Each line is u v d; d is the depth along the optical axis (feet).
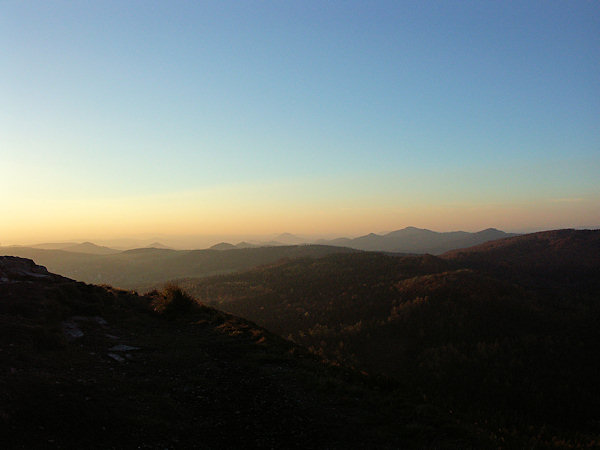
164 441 20.68
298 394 30.42
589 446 31.81
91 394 24.11
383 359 173.99
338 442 23.27
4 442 17.28
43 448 17.48
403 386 37.06
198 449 20.71
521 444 27.68
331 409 28.19
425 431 25.89
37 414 20.17
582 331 170.09
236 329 50.26
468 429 27.27
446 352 164.25
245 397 28.91
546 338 166.09
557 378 133.80
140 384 28.09
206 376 32.55
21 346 29.55
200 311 60.08
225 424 24.27
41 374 25.31
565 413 111.65
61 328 37.40
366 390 33.14
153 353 36.83
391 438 24.48
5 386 22.07
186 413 24.94
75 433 19.47
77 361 30.25
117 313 50.08
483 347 162.40
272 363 38.11
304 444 22.67
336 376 36.52
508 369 142.20
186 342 42.73
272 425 24.75
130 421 21.81
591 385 128.57
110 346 36.68
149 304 60.13
